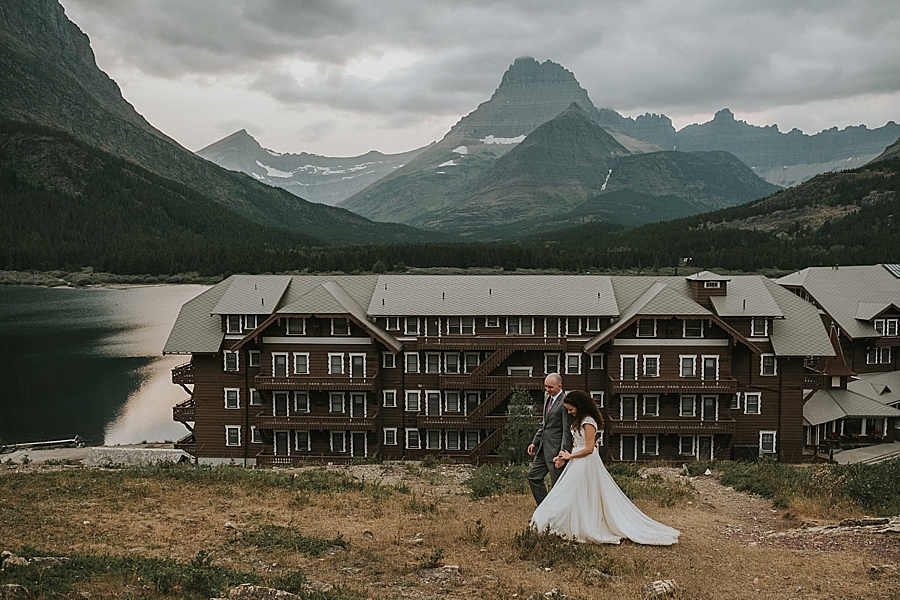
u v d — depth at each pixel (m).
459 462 57.62
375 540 18.52
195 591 13.54
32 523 20.17
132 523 20.66
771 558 16.30
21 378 96.62
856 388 70.25
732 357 58.12
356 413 58.94
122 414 80.88
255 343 59.03
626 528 16.97
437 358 59.75
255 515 22.06
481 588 14.18
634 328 57.03
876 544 17.59
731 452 58.00
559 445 17.31
